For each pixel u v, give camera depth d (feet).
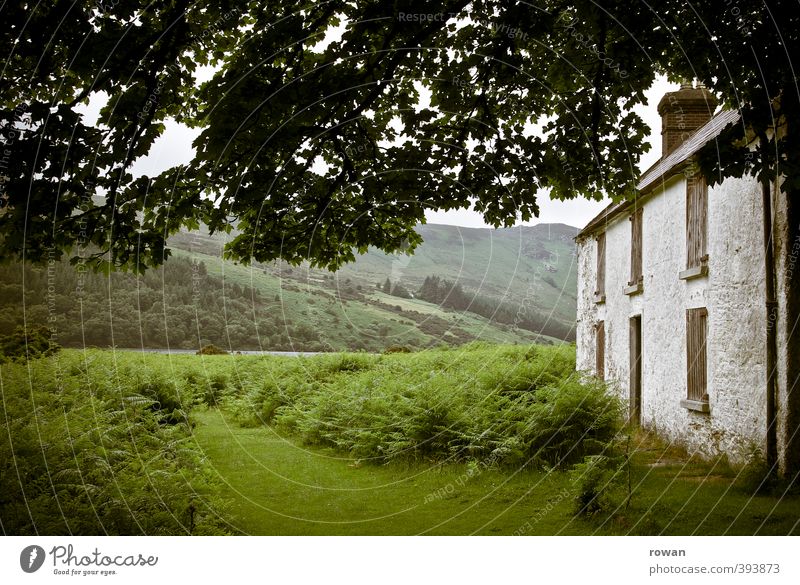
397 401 31.83
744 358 23.88
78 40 15.58
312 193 22.24
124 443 19.36
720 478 22.33
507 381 35.83
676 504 18.70
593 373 46.83
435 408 28.71
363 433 28.25
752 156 16.93
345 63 17.69
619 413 27.71
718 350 26.09
